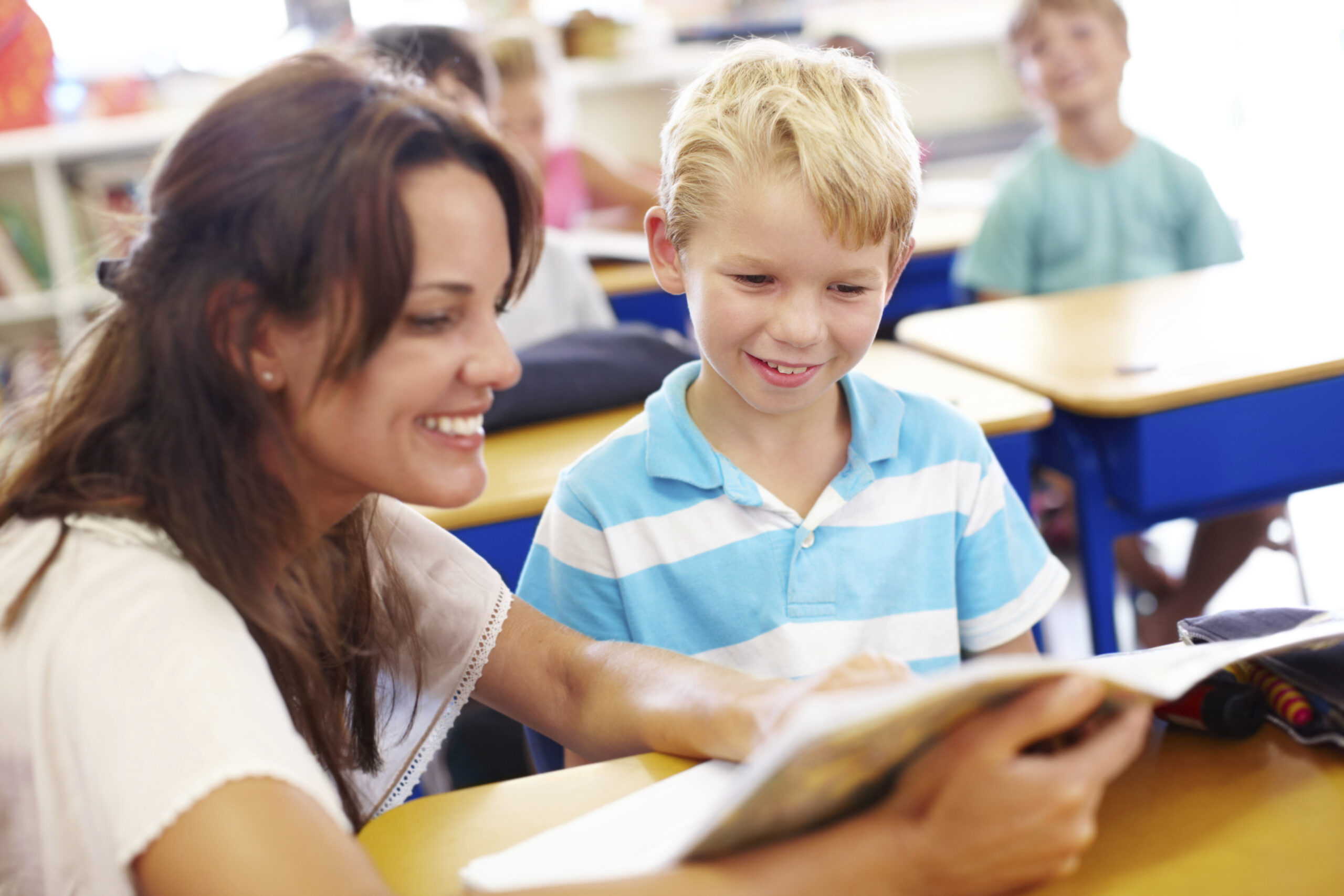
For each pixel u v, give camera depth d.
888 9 4.27
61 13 3.55
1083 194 2.35
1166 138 4.18
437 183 0.61
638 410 1.67
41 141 3.25
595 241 2.73
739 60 0.99
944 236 2.72
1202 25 4.05
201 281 0.61
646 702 0.78
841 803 0.53
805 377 0.94
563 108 3.32
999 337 1.72
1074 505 1.54
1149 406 1.39
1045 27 2.29
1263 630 0.73
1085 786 0.54
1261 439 1.45
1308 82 3.86
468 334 0.64
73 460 0.65
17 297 3.35
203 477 0.63
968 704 0.51
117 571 0.60
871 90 0.96
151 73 3.68
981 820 0.52
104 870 0.57
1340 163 3.80
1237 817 0.61
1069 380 1.47
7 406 0.74
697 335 0.98
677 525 1.02
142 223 0.65
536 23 3.71
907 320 1.90
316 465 0.67
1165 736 0.69
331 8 3.82
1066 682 0.53
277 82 0.61
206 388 0.62
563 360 1.67
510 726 1.60
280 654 0.67
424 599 0.90
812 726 0.45
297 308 0.60
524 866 0.60
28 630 0.59
